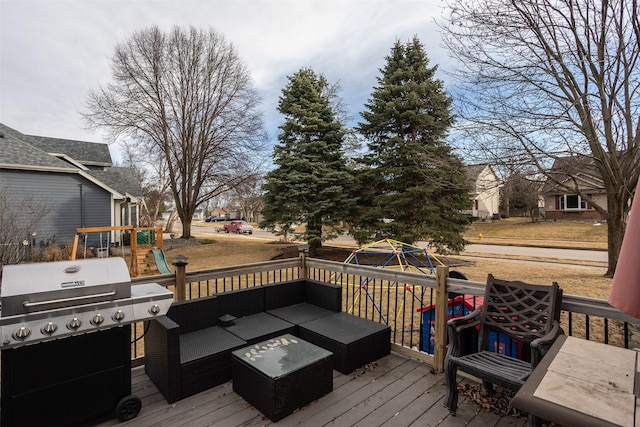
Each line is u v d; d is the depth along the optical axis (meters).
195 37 16.09
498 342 2.55
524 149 6.78
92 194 13.53
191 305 3.02
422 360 3.04
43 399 1.93
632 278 0.92
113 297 2.07
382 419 2.20
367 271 3.59
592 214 22.22
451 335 2.35
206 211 67.12
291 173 11.98
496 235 19.95
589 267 9.62
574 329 4.40
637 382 1.28
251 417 2.21
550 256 12.18
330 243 18.53
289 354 2.50
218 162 16.86
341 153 12.27
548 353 1.56
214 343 2.76
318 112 12.42
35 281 1.86
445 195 11.26
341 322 3.32
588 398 1.17
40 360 1.92
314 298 3.89
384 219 11.59
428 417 2.22
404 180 11.02
